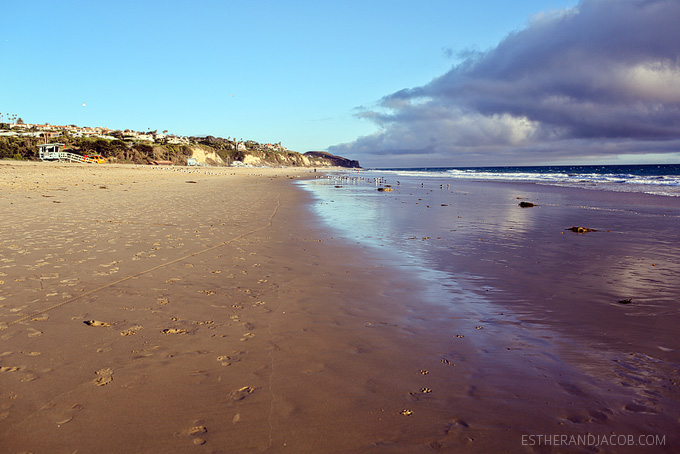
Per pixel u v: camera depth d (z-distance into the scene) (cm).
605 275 807
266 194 2850
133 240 1035
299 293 671
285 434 305
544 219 1669
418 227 1437
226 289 678
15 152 11038
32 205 1602
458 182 5200
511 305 629
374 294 676
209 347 455
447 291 700
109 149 13262
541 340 495
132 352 434
